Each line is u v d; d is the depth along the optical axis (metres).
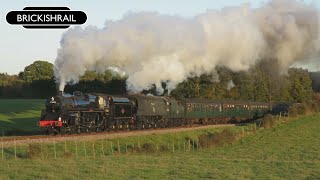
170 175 23.31
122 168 24.86
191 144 42.75
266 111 74.12
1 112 74.56
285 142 48.06
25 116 70.31
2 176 21.11
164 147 38.50
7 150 29.80
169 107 50.94
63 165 25.06
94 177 21.69
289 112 74.12
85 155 31.27
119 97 44.16
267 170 26.33
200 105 57.22
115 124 43.16
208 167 26.81
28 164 25.16
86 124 39.69
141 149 35.91
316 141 49.28
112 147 35.19
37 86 100.19
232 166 27.78
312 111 82.38
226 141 46.12
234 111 65.00
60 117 37.56
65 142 33.00
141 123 46.59
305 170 26.44
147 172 23.89
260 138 51.09
